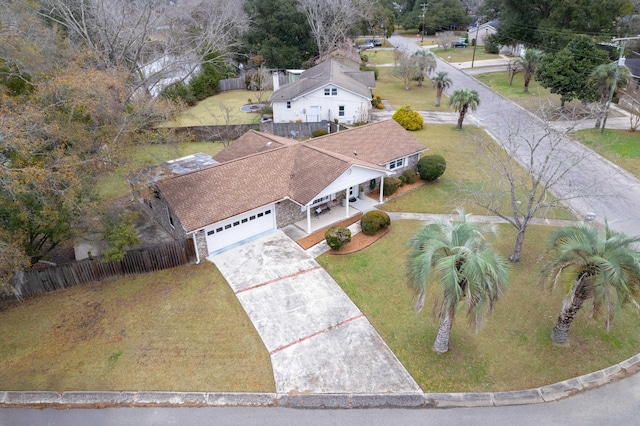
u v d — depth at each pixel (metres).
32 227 16.84
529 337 15.83
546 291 18.05
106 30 37.69
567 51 36.91
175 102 28.02
